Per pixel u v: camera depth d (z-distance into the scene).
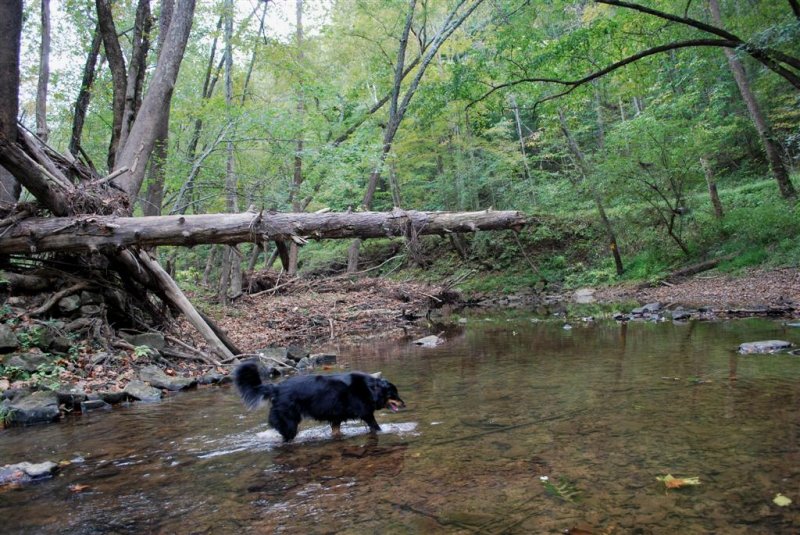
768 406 4.54
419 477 3.49
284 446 4.47
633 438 3.96
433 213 9.18
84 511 3.22
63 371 7.07
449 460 3.79
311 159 15.48
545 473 3.39
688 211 19.20
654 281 18.48
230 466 3.98
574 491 3.08
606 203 20.73
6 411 5.58
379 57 22.86
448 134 26.58
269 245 27.06
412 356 9.28
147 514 3.14
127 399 6.60
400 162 25.64
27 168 7.62
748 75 21.58
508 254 26.44
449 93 17.36
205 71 23.25
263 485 3.54
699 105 22.16
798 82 13.40
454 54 21.55
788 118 20.84
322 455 4.15
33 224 8.16
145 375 7.37
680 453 3.57
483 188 28.98
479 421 4.79
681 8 20.05
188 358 8.80
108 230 8.21
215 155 15.59
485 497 3.09
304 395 4.73
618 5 14.14
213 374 7.97
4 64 7.10
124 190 10.31
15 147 7.42
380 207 31.02
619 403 5.02
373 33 22.81
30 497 3.47
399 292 20.73
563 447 3.88
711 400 4.87
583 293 20.31
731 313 11.91
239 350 9.65
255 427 5.14
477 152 28.61
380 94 26.08
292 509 3.10
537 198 26.36
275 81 21.55
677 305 14.23
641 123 17.88
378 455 4.05
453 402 5.61
